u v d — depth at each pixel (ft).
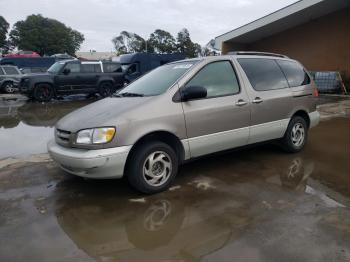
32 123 29.30
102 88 50.29
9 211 11.55
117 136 11.60
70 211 11.54
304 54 58.29
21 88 45.96
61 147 12.64
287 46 60.80
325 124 26.71
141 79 16.15
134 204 11.98
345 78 51.11
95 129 11.60
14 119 31.48
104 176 11.73
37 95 44.93
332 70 54.34
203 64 14.24
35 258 8.80
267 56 17.17
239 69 15.38
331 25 53.47
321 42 55.31
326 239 9.37
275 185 13.52
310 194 12.58
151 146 12.37
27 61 80.94
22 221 10.84
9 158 18.01
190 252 8.99
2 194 13.00
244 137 15.17
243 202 11.95
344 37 52.01
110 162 11.51
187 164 16.37
